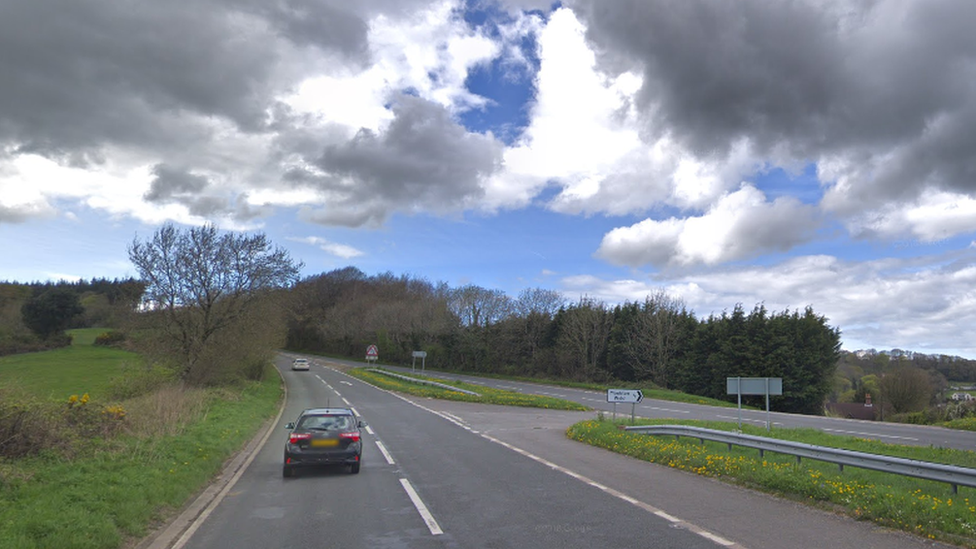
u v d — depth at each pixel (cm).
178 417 1708
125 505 845
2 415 1030
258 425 2239
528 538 747
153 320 3188
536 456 1512
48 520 713
